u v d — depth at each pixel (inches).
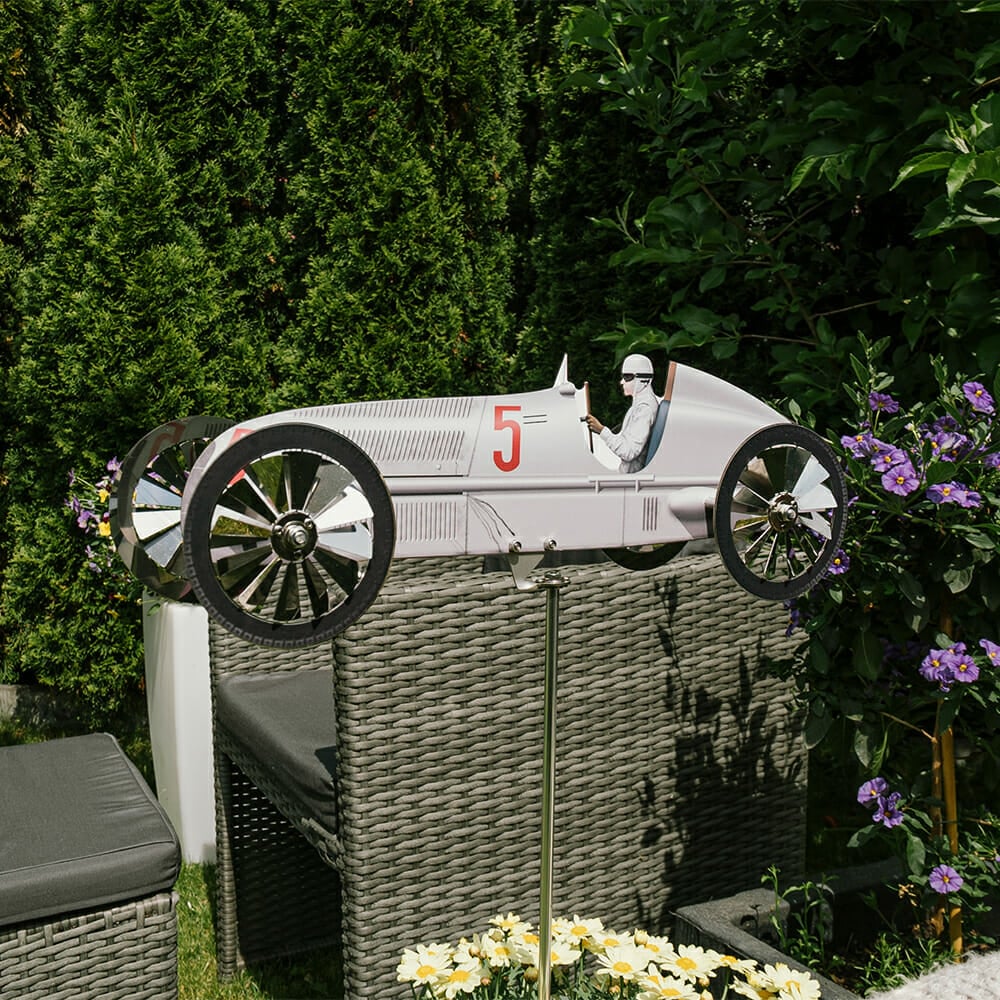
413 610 76.8
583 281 152.4
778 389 116.4
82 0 149.5
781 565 54.7
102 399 152.6
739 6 100.1
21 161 170.9
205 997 99.3
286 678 102.9
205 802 125.3
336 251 152.5
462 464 52.0
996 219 74.8
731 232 102.0
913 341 86.7
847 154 84.0
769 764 96.7
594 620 85.0
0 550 183.2
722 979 74.5
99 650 163.8
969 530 71.1
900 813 77.0
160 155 151.3
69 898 73.5
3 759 94.2
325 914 108.8
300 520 42.9
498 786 82.5
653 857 91.1
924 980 72.2
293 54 155.8
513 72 161.3
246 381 162.4
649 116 102.9
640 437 56.1
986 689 76.9
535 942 67.8
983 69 85.4
